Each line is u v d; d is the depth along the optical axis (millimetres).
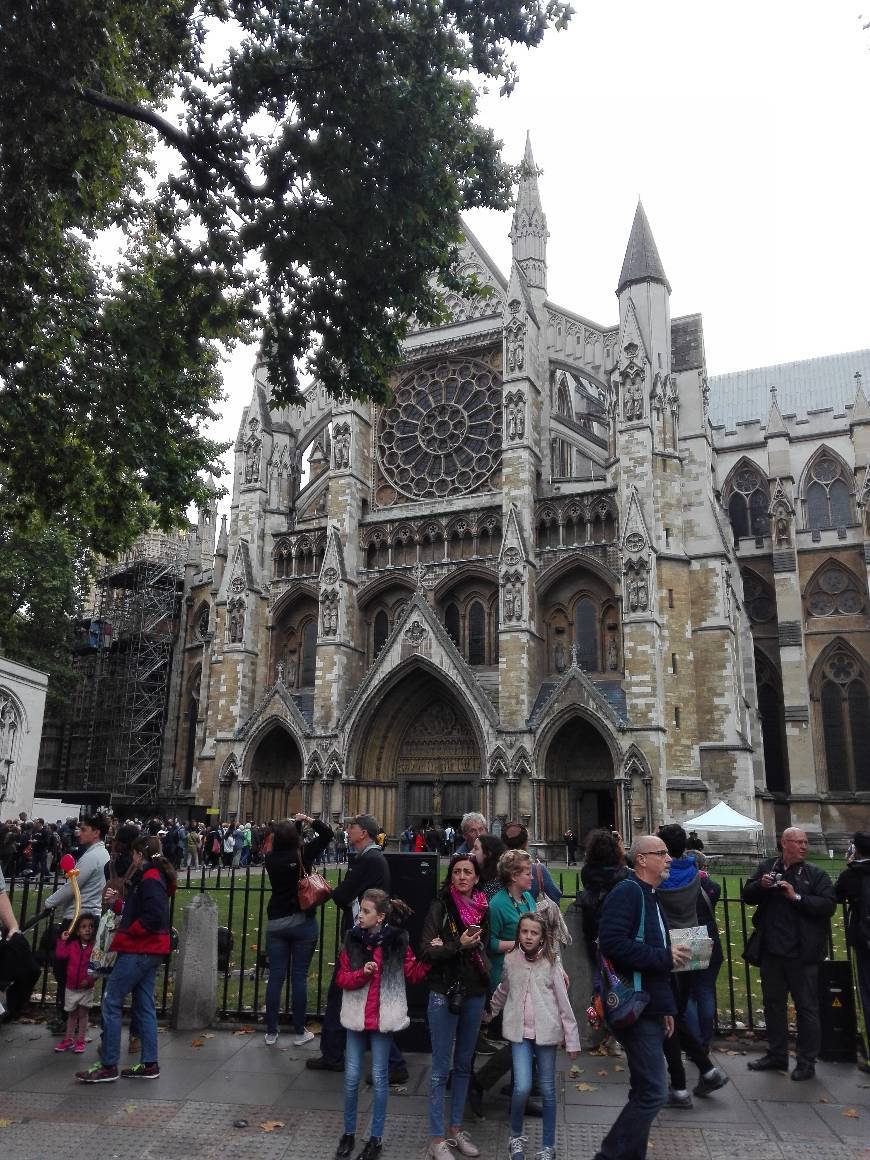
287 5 18859
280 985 12930
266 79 19078
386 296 21469
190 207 21078
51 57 17594
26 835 33750
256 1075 11570
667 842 11484
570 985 13141
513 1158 8898
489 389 55875
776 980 11922
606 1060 12555
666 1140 9594
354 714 50469
